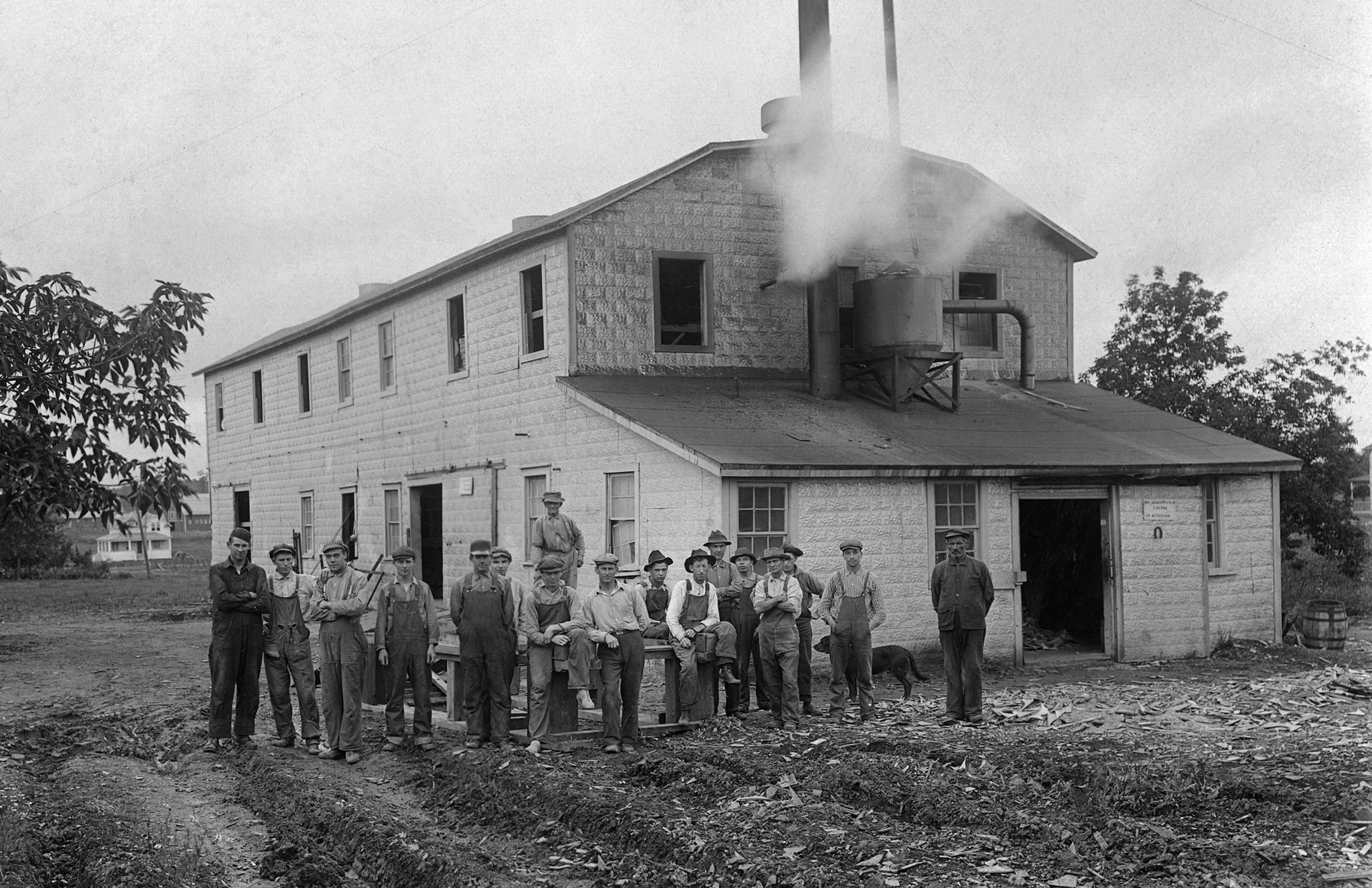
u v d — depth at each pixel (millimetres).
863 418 18750
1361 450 26188
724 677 12930
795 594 12375
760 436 16688
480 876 7574
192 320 20484
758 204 20500
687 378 19797
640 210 19656
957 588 12203
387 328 25781
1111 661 17891
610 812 8719
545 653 11242
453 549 22906
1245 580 19047
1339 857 7340
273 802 9656
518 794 9461
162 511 21203
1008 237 22672
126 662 18328
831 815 8602
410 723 12453
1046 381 22969
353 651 11211
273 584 11852
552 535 15586
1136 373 27141
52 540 56938
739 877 7312
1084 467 17484
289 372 30500
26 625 26531
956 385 20000
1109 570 18094
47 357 19703
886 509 16594
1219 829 8055
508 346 21031
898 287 19531
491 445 21578
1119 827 7914
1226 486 19078
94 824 8711
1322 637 19375
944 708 13281
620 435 17672
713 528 15516
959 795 8836
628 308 19531
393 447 25297
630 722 11312
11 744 12344
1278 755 10047
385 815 9078
